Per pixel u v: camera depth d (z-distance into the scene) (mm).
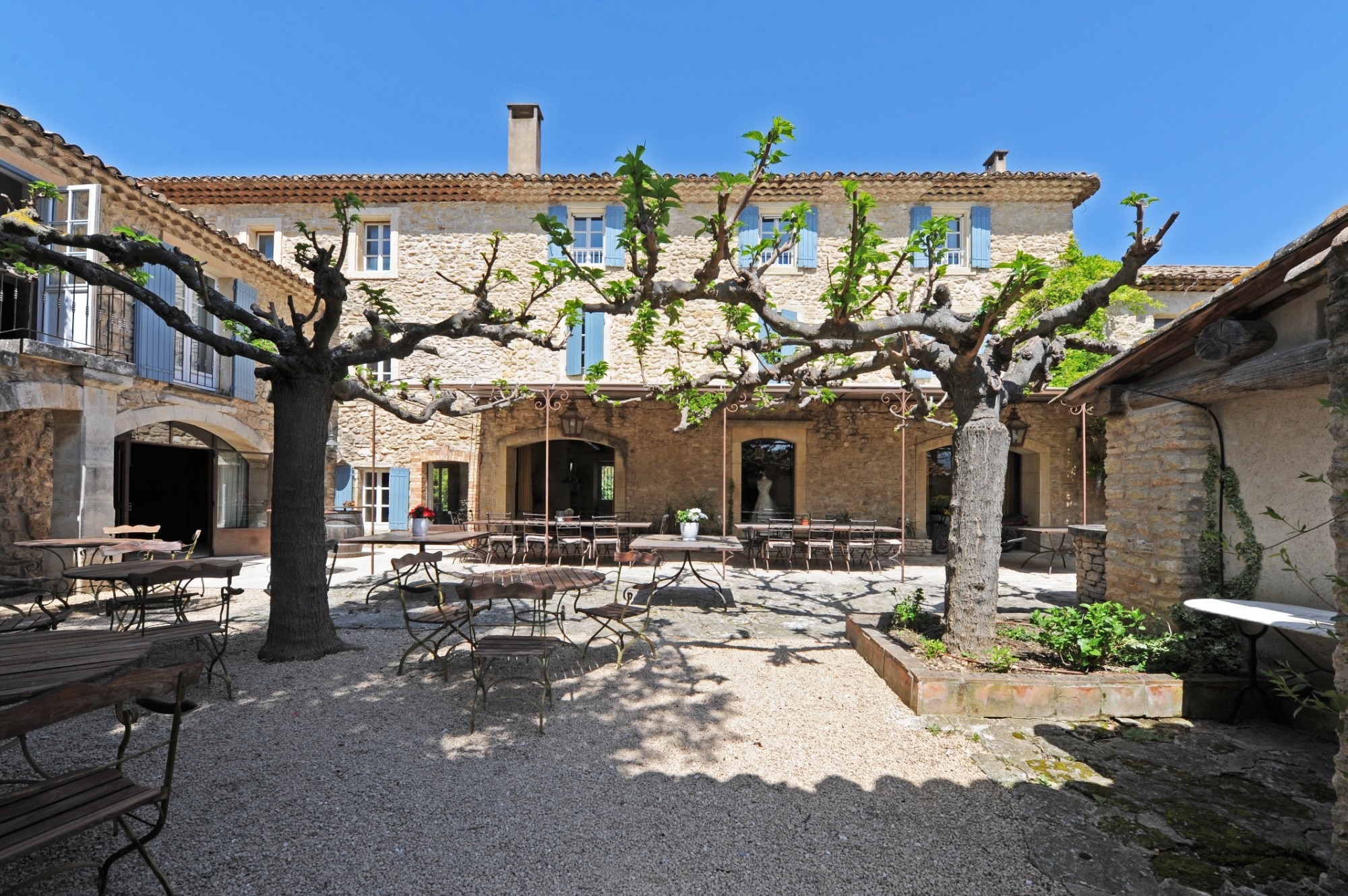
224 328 9719
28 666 2477
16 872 2172
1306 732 3600
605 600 7172
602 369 7777
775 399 10500
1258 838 2533
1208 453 4441
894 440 11602
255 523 10969
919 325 4285
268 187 11281
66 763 2971
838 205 11570
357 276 11789
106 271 4168
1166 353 4617
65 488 7207
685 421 7578
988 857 2375
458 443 11875
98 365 7316
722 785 2896
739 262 11406
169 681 2000
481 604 6750
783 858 2350
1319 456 3781
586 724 3566
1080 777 3020
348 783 2840
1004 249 11453
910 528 11578
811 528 9734
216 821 2510
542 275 4488
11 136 6402
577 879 2205
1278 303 3812
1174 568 4484
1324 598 3713
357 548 10656
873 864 2318
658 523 11602
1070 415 11383
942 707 3758
